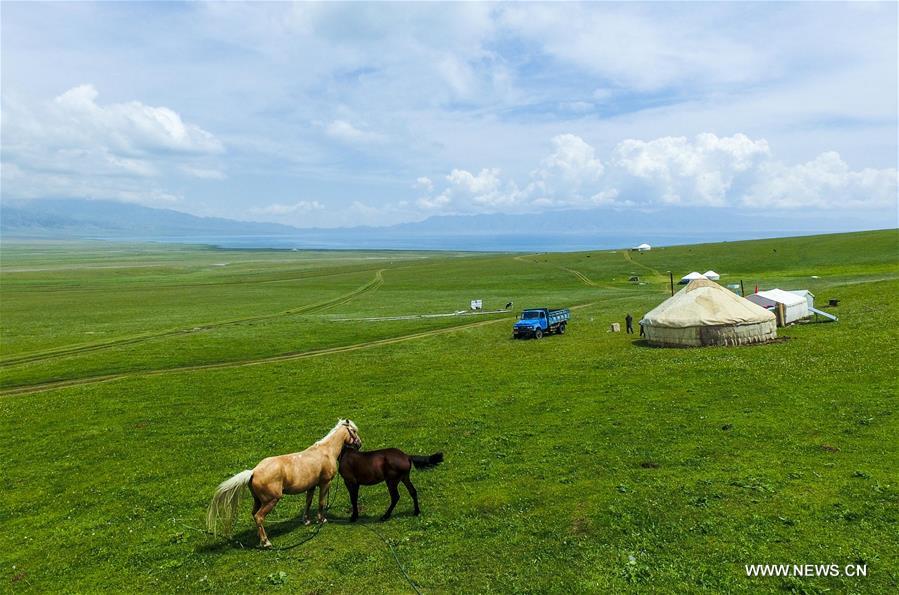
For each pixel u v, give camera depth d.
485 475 17.42
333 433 15.05
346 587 11.45
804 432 18.81
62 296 101.50
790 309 43.62
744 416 21.11
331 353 46.31
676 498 14.34
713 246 161.50
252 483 13.28
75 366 41.66
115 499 17.77
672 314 39.28
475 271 146.62
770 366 28.86
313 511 15.74
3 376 39.00
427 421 24.45
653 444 18.94
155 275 154.50
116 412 28.83
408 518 14.70
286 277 145.00
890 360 27.14
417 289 110.06
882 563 10.80
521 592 10.81
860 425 18.97
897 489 13.77
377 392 31.09
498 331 54.38
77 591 12.16
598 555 11.92
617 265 138.75
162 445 23.28
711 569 11.05
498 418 24.12
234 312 77.56
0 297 99.75
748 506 13.59
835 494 13.87
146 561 13.43
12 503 17.92
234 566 12.73
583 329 52.53
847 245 126.25
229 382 35.41
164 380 36.28
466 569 11.84
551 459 18.34
